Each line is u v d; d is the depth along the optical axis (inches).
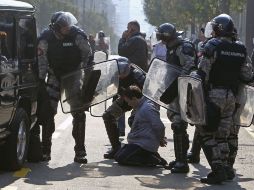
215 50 348.2
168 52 387.9
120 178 366.9
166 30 383.2
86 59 410.6
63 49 407.2
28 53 393.1
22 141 382.6
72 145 481.4
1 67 344.5
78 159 412.2
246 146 505.0
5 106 350.9
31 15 400.5
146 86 378.3
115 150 433.7
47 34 410.0
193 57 379.9
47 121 413.4
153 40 828.0
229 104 354.6
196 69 378.0
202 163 425.7
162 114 731.4
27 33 392.8
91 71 405.1
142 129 405.7
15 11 373.7
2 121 348.8
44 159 415.5
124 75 417.4
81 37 408.5
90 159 428.5
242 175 388.8
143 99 409.7
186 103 350.9
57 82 414.0
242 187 352.5
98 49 1354.6
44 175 369.1
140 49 541.0
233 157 378.6
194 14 2389.3
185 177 375.9
